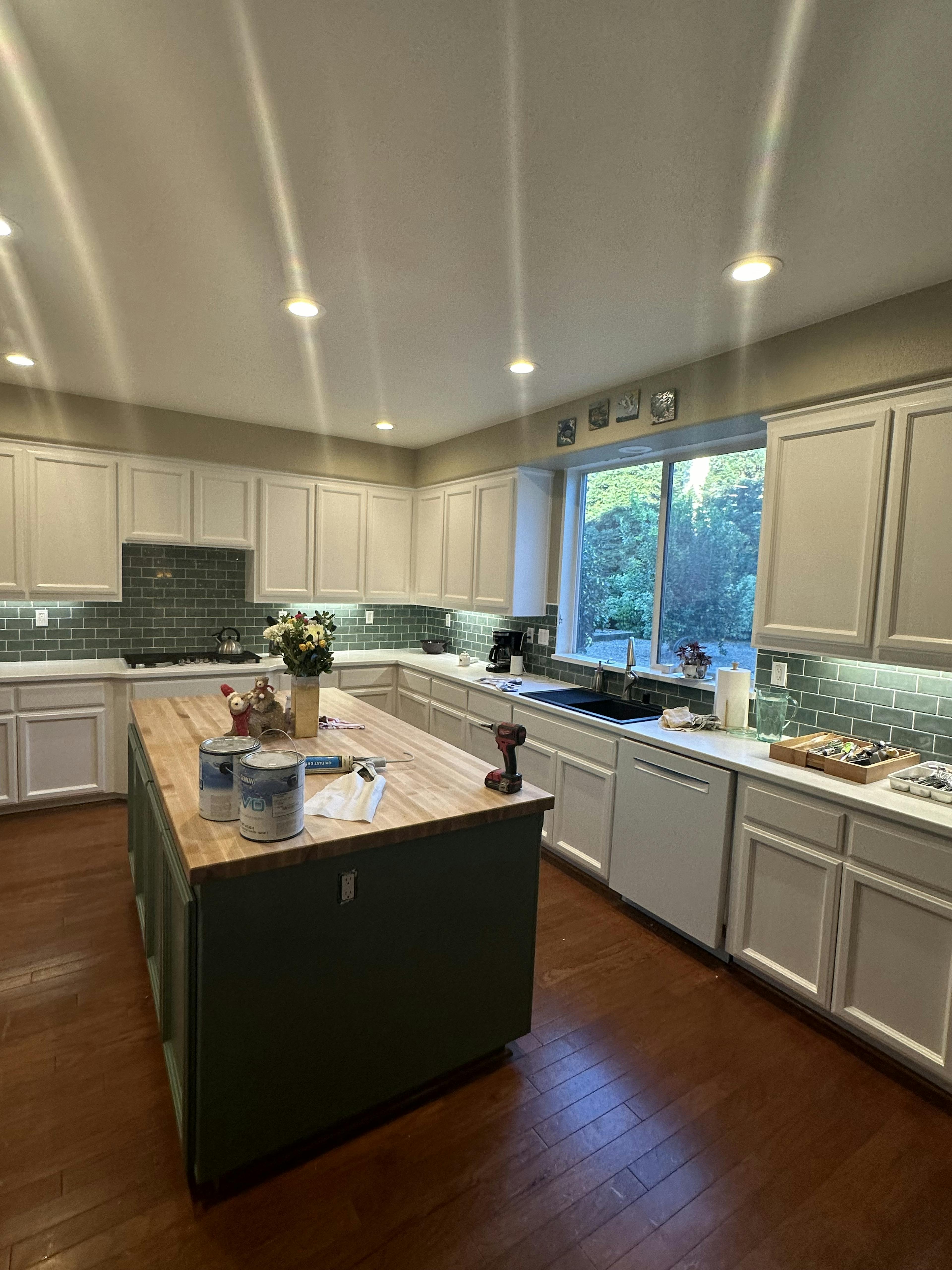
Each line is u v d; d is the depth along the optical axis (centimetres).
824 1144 181
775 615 259
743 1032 224
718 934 256
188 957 154
